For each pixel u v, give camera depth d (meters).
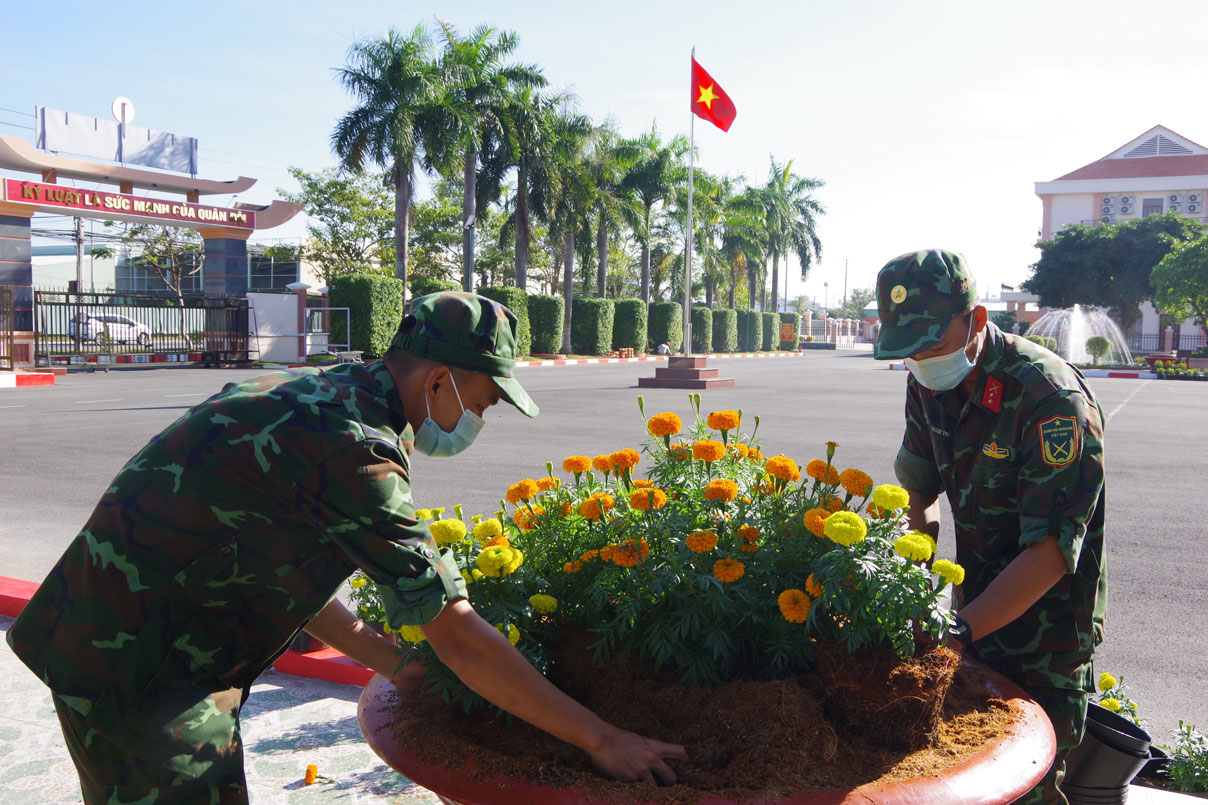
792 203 55.06
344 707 3.37
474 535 1.84
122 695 1.49
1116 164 57.66
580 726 1.44
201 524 1.45
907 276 1.89
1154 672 3.85
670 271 46.94
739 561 1.73
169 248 41.44
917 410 2.23
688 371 20.05
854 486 1.73
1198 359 33.97
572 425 12.48
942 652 1.54
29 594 4.34
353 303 27.78
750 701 1.53
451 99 27.83
